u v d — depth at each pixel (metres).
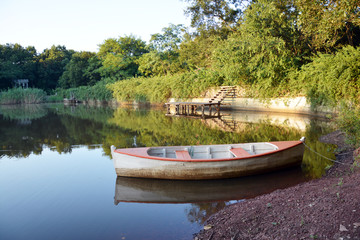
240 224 3.77
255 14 18.77
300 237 3.04
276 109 18.94
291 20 17.61
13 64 63.84
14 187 6.19
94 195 5.63
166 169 6.14
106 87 44.72
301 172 6.34
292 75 17.44
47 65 71.25
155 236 3.90
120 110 28.59
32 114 25.47
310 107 16.11
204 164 6.01
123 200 5.32
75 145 10.72
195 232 3.93
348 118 7.56
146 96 33.66
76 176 6.91
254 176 6.32
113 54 47.94
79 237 3.98
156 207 4.93
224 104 21.45
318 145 8.58
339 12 9.55
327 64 14.41
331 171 6.04
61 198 5.52
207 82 24.56
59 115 23.88
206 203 5.02
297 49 19.11
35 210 4.96
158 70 38.53
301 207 3.77
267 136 10.61
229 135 11.27
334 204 3.54
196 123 15.66
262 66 18.78
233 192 5.47
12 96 47.09
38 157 8.94
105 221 4.46
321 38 14.66
